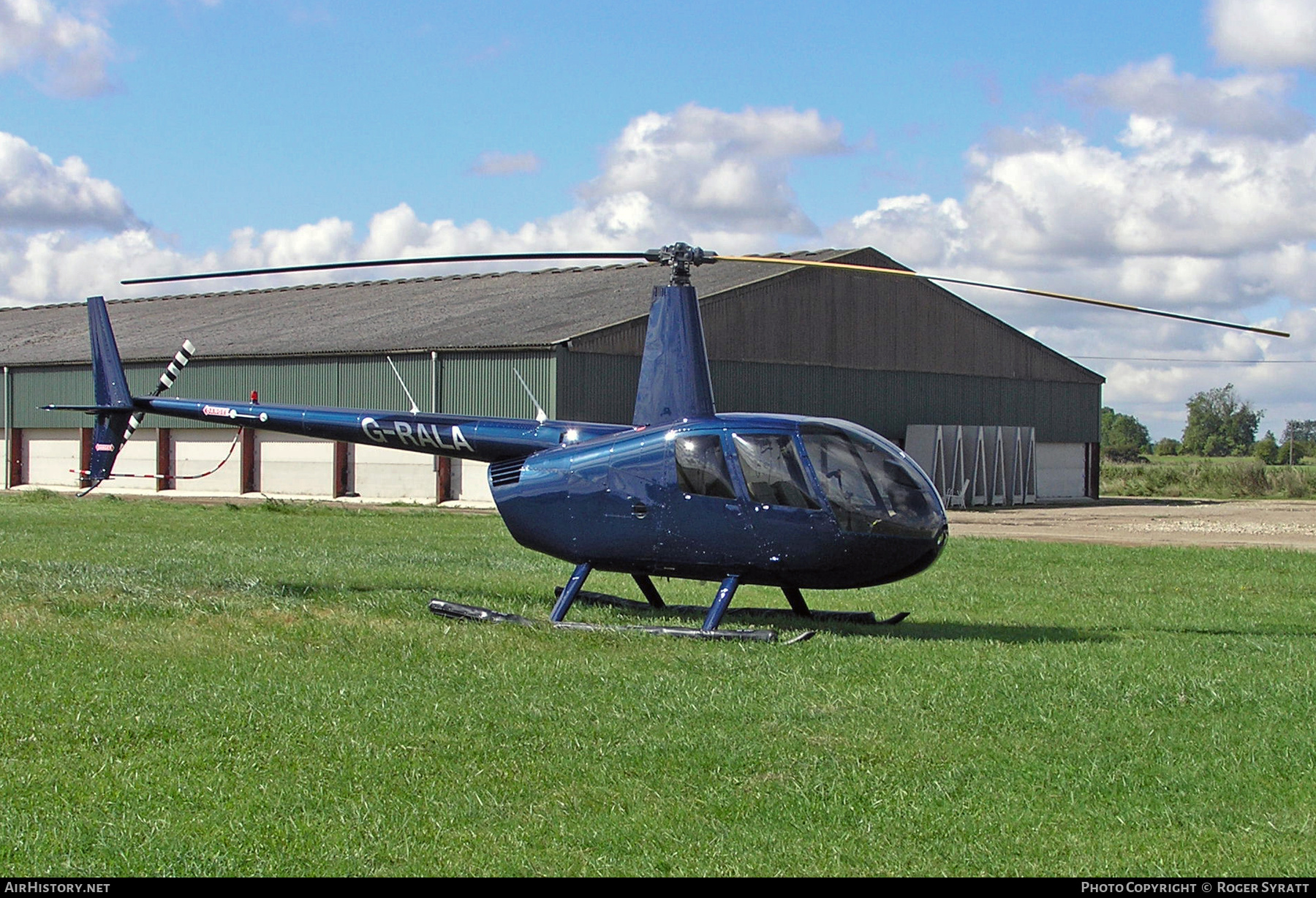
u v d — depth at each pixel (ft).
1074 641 36.65
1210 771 23.22
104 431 48.57
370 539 71.51
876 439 37.06
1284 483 186.39
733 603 45.78
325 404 126.52
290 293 176.24
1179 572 58.90
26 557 57.31
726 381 123.75
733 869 18.60
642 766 23.22
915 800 21.52
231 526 81.00
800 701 27.91
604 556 38.09
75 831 19.77
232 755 23.75
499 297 143.23
